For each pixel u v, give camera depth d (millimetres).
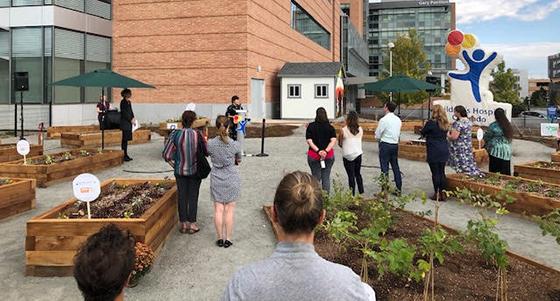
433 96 43719
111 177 11016
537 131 26375
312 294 1686
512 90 57125
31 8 24844
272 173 11641
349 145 8867
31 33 24984
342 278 1752
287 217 1809
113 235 2045
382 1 106688
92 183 5492
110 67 29625
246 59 26766
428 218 7332
